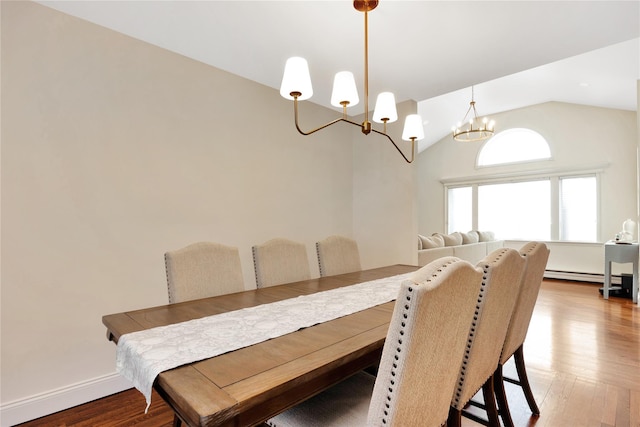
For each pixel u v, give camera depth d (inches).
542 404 76.8
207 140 105.9
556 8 76.2
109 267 85.6
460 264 35.8
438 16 79.5
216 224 107.6
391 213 143.6
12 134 72.2
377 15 79.1
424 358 34.2
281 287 76.5
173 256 66.7
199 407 28.6
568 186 242.1
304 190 136.3
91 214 82.9
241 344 42.6
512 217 270.2
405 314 31.5
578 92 207.2
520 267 57.0
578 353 105.3
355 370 43.8
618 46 133.2
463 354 45.2
